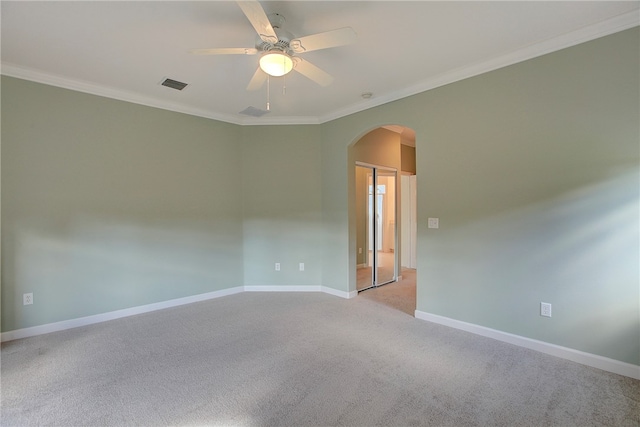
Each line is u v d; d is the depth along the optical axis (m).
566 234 2.49
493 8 2.10
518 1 2.02
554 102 2.53
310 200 4.59
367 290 4.67
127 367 2.42
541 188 2.61
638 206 2.19
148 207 3.74
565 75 2.47
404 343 2.83
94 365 2.45
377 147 4.84
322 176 4.55
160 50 2.63
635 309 2.21
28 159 3.00
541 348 2.62
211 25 2.28
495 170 2.86
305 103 3.94
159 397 2.04
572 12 2.15
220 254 4.38
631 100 2.20
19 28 2.29
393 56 2.76
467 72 3.00
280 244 4.62
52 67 2.93
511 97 2.76
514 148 2.75
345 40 1.99
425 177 3.38
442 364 2.45
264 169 4.60
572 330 2.48
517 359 2.51
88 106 3.33
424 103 3.36
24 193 2.99
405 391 2.10
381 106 3.76
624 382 2.18
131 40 2.47
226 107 4.07
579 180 2.42
